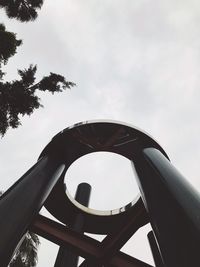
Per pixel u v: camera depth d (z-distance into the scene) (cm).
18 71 1237
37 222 834
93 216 1323
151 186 602
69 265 1143
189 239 395
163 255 425
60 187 1223
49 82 1262
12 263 1162
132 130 1044
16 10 1260
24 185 652
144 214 834
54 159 913
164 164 688
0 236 470
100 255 834
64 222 1362
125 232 841
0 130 1140
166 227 453
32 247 1230
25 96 1142
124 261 836
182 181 568
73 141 1041
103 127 1073
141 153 859
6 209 538
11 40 1102
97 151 1101
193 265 361
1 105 1127
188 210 448
